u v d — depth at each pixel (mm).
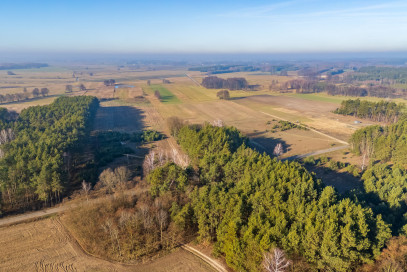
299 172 82500
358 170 117438
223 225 62656
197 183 88438
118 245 64500
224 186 82000
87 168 113062
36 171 89625
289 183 73500
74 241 67750
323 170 118438
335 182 107438
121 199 80188
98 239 66750
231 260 56688
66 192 93750
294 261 53531
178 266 60344
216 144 113500
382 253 54312
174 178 83000
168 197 75750
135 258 62500
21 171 89125
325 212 61219
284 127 184875
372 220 59188
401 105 199375
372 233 57719
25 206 83688
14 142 115688
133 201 81000
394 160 121312
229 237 58281
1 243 66562
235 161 90750
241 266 54938
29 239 68312
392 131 141625
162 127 191250
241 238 57594
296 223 57906
